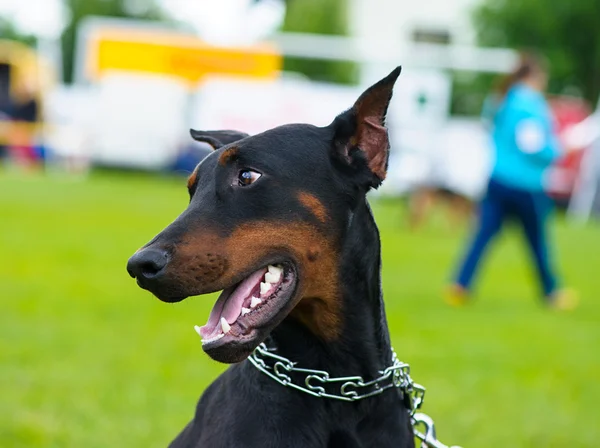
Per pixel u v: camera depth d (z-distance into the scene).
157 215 15.79
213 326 3.10
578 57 35.97
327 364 3.33
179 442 3.51
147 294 8.91
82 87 26.88
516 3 34.88
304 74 34.56
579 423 5.57
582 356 7.20
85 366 6.25
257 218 3.19
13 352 6.50
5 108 23.84
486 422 5.50
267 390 3.22
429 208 17.19
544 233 9.05
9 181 20.94
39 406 5.41
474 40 35.69
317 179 3.28
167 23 56.06
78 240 12.41
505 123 8.78
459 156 21.09
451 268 11.74
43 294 8.60
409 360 6.75
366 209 3.40
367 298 3.37
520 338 7.71
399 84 21.41
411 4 34.53
